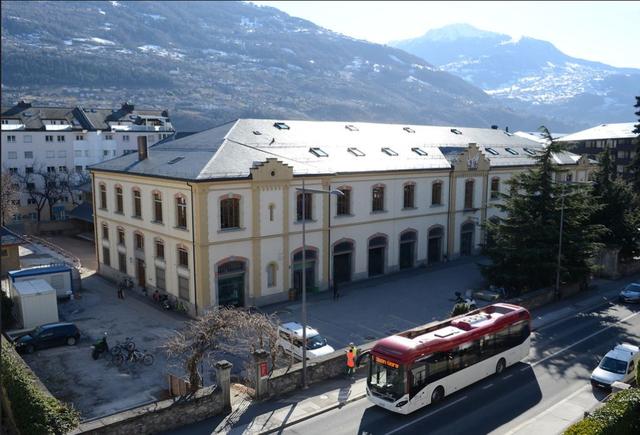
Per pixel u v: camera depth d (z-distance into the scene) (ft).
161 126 353.10
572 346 106.11
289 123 167.94
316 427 74.18
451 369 83.05
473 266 174.29
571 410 78.79
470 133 219.00
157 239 139.23
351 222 152.66
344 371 93.04
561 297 139.03
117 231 158.20
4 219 242.99
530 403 81.35
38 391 69.41
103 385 93.40
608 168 172.14
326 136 168.04
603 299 140.05
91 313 132.05
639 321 121.90
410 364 76.74
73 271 150.61
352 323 122.72
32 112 337.52
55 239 232.53
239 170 128.98
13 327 121.08
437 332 84.89
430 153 181.47
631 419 64.49
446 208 178.70
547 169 139.44
